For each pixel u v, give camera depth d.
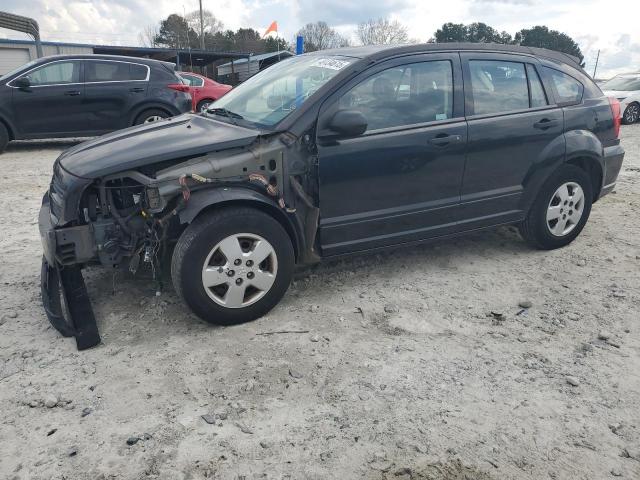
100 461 2.48
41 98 10.16
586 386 3.06
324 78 3.96
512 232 5.61
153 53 34.25
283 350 3.39
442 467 2.47
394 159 4.01
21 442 2.61
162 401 2.91
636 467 2.48
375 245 4.14
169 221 3.51
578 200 5.02
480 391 3.01
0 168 9.12
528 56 4.75
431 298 4.13
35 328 3.67
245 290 3.64
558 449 2.58
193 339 3.52
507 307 3.99
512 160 4.56
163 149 3.49
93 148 3.75
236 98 4.52
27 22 15.91
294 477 2.40
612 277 4.49
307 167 3.77
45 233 3.45
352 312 3.90
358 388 3.02
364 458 2.52
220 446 2.58
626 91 16.78
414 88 4.14
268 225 3.60
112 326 3.68
